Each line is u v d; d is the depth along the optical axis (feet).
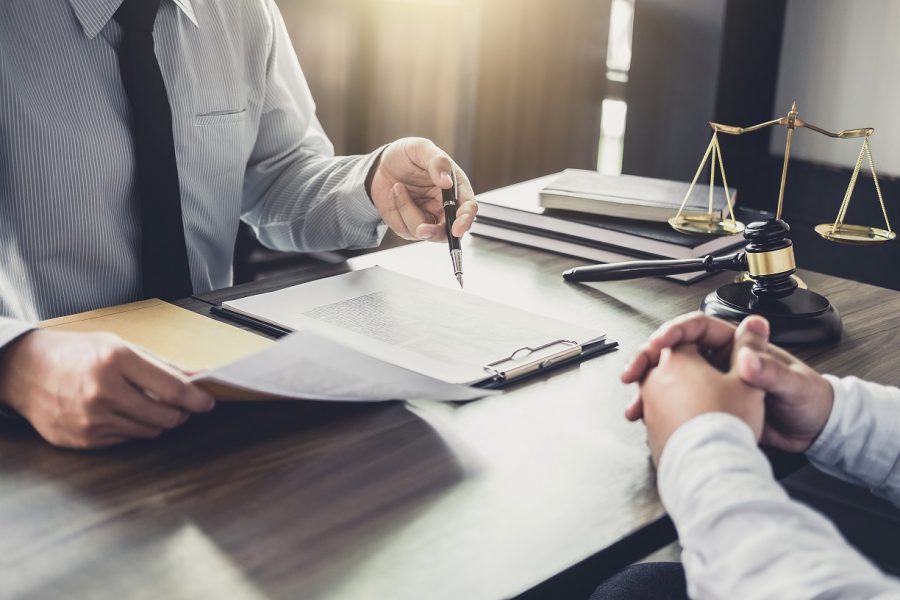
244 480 2.53
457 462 2.66
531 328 3.53
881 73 7.40
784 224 3.75
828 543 2.08
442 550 2.25
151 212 4.18
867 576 1.99
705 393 2.47
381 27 9.31
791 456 2.84
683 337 2.70
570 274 4.22
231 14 4.74
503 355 3.26
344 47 9.28
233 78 4.72
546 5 8.98
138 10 4.13
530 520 2.39
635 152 8.58
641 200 4.60
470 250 4.65
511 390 3.12
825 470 2.85
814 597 1.95
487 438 2.81
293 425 2.85
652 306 4.00
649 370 2.69
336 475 2.58
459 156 9.55
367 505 2.43
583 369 3.31
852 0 7.44
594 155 9.16
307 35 9.06
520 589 2.11
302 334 2.48
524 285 4.18
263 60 4.92
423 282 3.96
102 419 2.61
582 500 2.50
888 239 3.98
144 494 2.45
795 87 7.87
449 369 3.10
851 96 7.60
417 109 9.64
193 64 4.55
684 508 2.22
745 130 4.18
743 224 4.52
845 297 4.21
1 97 3.95
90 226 4.18
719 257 3.98
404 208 4.34
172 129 4.30
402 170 4.34
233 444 2.72
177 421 2.70
